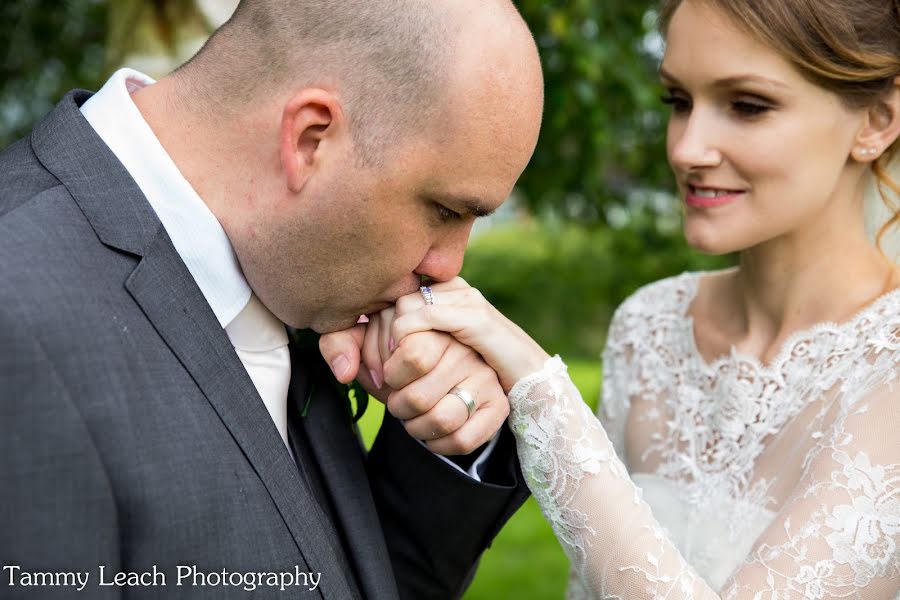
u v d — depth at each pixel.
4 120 5.35
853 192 1.98
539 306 12.04
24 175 1.37
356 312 1.57
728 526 1.92
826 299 1.98
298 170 1.39
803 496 1.70
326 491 1.64
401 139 1.37
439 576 1.77
